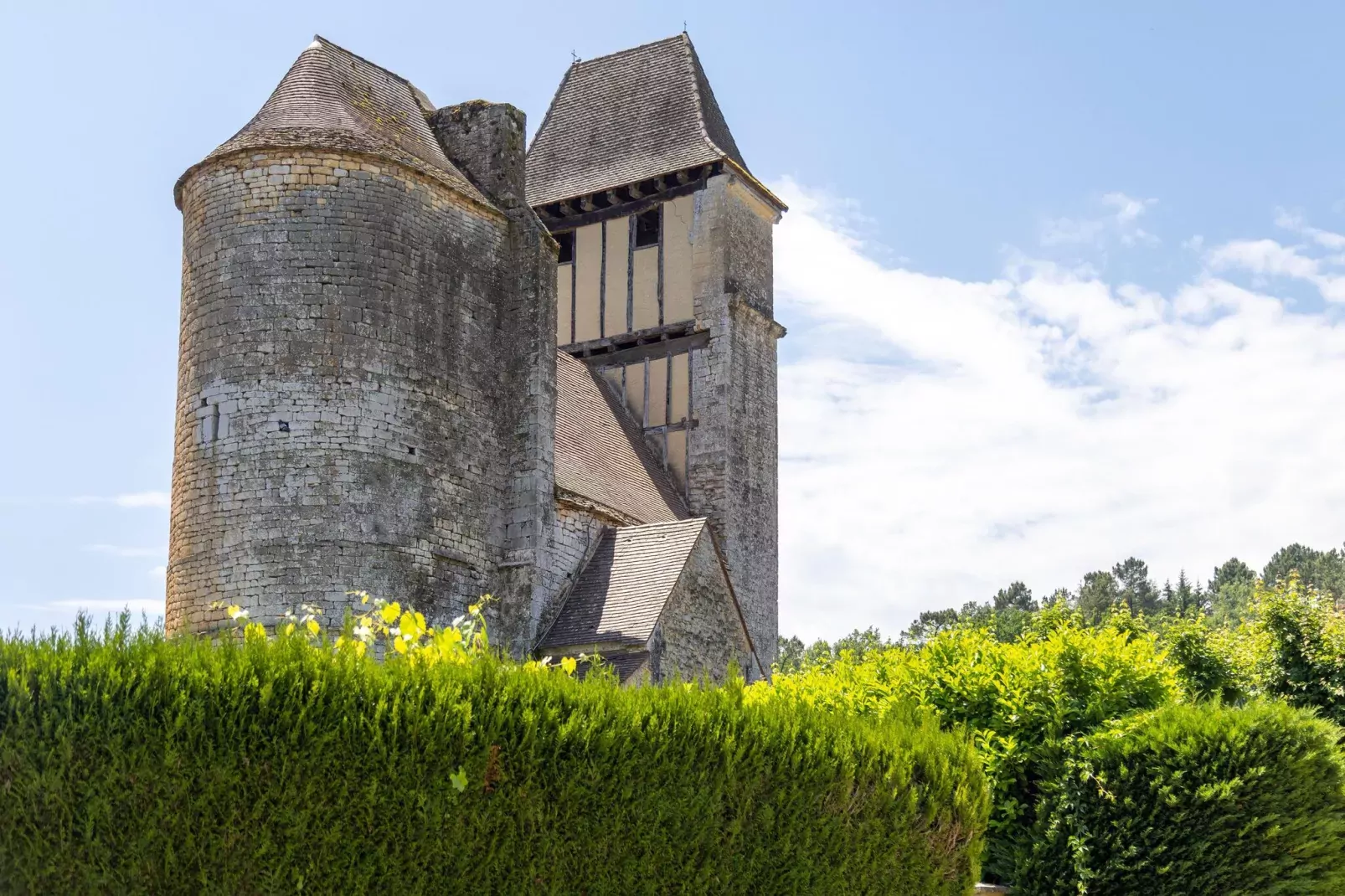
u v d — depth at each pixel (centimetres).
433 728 1459
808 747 1781
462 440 2784
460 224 2862
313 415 2591
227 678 1374
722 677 2914
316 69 2845
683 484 3888
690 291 3988
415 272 2741
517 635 2784
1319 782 2081
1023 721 2180
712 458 3872
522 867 1496
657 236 4056
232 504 2580
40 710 1275
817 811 1775
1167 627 3161
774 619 3997
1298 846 2017
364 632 1723
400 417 2667
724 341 3925
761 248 4169
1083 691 2217
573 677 1734
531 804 1510
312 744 1383
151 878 1293
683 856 1622
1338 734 2166
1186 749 2031
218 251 2669
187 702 1335
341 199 2672
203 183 2714
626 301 4047
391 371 2666
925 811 1917
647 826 1598
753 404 4019
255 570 2544
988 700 2222
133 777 1298
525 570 2808
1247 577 12119
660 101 4209
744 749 1708
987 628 2603
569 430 3416
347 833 1388
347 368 2620
